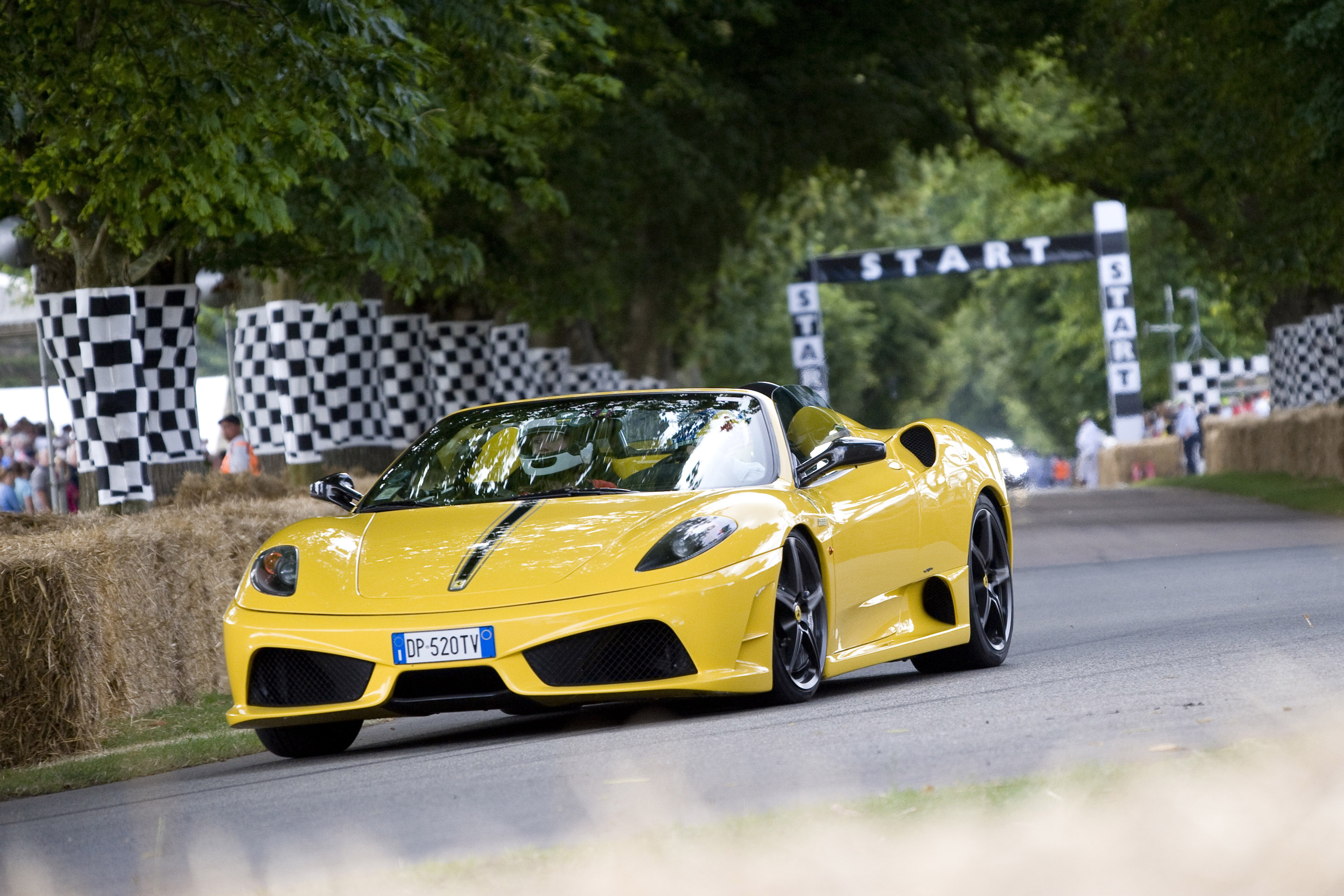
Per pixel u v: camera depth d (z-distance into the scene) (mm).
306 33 28828
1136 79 82938
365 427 53656
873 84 74812
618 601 16719
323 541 18500
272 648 17328
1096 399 183875
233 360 60562
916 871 9328
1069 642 24547
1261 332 114938
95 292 35188
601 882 9750
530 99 43625
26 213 37938
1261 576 34375
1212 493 79062
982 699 17156
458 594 17000
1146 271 146750
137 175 29922
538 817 12359
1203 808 10359
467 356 70312
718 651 17031
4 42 28688
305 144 31578
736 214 80688
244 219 36406
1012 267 111688
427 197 45969
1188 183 74625
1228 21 54438
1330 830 9602
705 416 20203
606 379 109562
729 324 128250
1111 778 11438
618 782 13492
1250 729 13477
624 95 64750
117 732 22969
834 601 19172
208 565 27031
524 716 20891
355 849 11836
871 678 22266
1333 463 73812
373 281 53750
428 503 19594
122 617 24078
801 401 21594
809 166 78188
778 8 70812
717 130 72188
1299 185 60125
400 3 34969
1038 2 83125
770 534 17844
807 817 10961
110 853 12914
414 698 16891
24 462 63156
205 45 29016
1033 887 8891
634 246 79625
